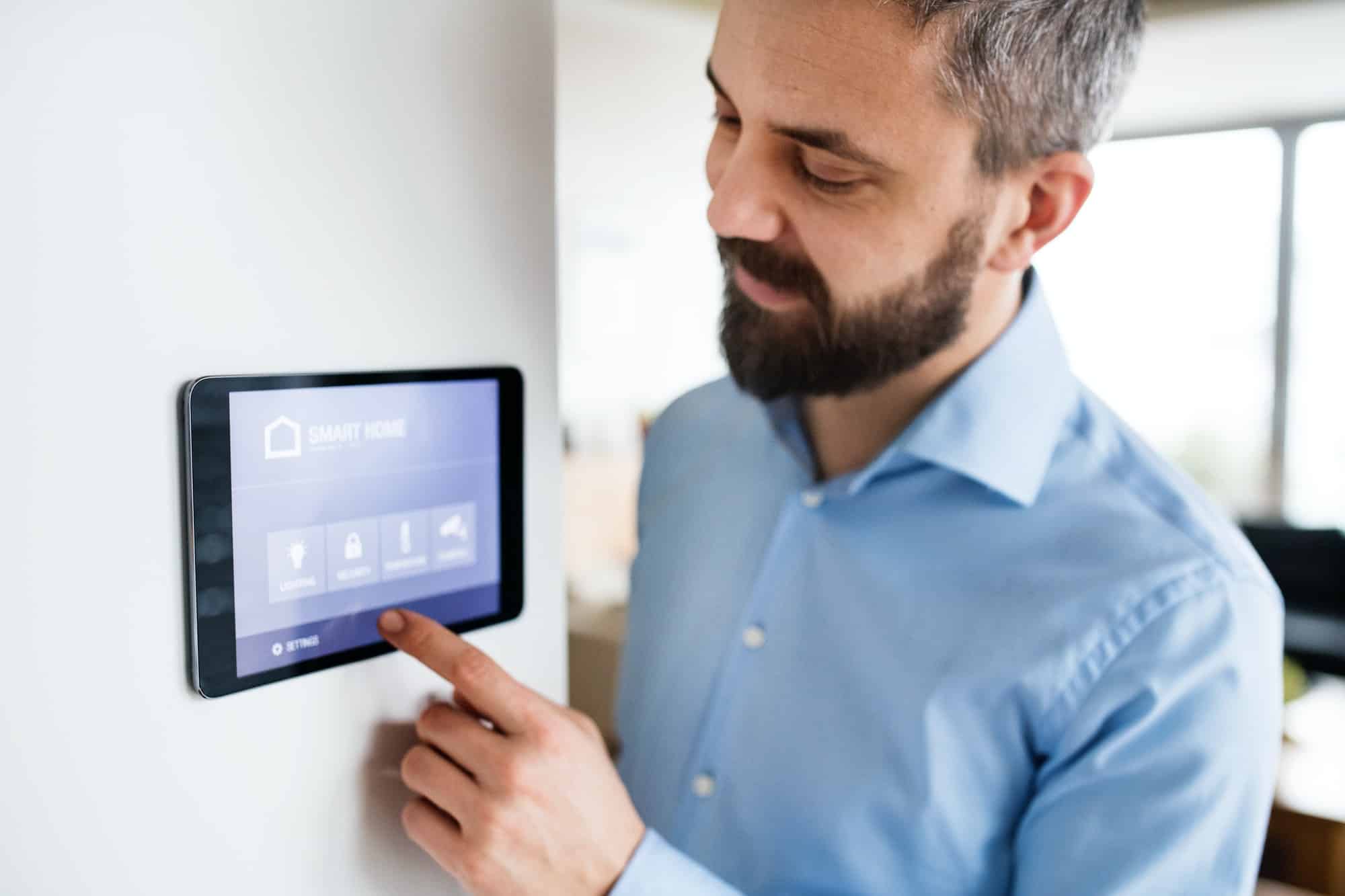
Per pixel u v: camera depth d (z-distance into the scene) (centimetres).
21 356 35
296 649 44
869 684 73
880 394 76
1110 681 65
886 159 57
